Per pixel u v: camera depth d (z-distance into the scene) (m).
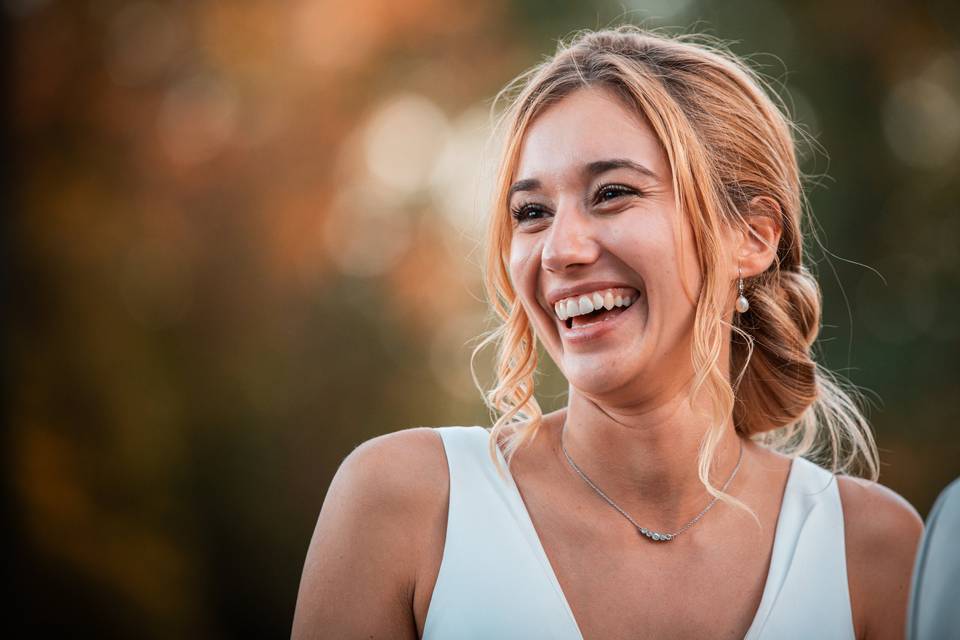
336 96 27.41
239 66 26.69
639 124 4.41
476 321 26.70
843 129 26.70
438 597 4.40
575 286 4.38
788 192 4.94
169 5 26.17
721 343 4.75
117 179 25.48
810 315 5.17
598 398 4.43
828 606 4.48
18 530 21.05
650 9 26.59
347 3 27.17
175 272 25.53
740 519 4.62
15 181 23.64
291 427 25.56
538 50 27.48
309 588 4.37
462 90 28.02
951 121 27.11
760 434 5.38
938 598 3.05
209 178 26.55
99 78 25.61
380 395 26.34
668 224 4.36
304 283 26.81
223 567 24.12
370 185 27.95
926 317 25.83
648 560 4.46
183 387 24.86
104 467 22.39
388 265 27.70
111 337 23.62
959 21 26.61
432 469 4.60
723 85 4.75
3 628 20.48
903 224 26.64
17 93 24.11
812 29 26.86
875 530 4.71
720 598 4.42
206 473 24.47
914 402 24.45
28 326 22.89
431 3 27.55
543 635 4.30
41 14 25.03
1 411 21.56
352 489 4.50
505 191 4.69
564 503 4.59
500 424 4.68
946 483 23.94
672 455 4.50
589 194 4.39
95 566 21.48
